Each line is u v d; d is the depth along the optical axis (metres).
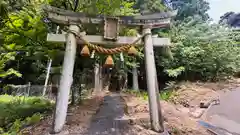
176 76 8.09
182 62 8.09
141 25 3.74
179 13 11.39
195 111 4.72
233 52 7.41
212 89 6.43
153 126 3.25
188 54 7.62
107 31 3.62
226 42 7.64
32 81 13.72
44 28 5.20
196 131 3.23
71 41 3.49
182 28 9.07
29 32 5.20
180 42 7.94
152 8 9.48
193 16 10.73
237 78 7.79
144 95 8.40
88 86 10.29
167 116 4.23
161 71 9.59
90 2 5.12
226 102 5.05
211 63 7.49
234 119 3.89
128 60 9.82
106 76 14.64
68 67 3.36
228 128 3.47
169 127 3.42
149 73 3.50
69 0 5.51
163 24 3.74
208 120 4.05
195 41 7.84
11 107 5.92
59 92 3.26
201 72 7.85
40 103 7.19
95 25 3.83
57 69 5.69
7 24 5.06
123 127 3.46
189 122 3.82
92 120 3.98
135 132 3.16
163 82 9.84
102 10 5.67
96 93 10.88
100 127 3.46
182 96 6.08
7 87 11.48
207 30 8.20
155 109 3.33
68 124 3.63
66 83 3.30
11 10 4.39
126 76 12.67
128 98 7.91
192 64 7.88
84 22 3.65
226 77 7.72
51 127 3.25
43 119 4.19
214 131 3.25
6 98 9.01
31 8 5.07
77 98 6.32
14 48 5.77
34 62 12.19
